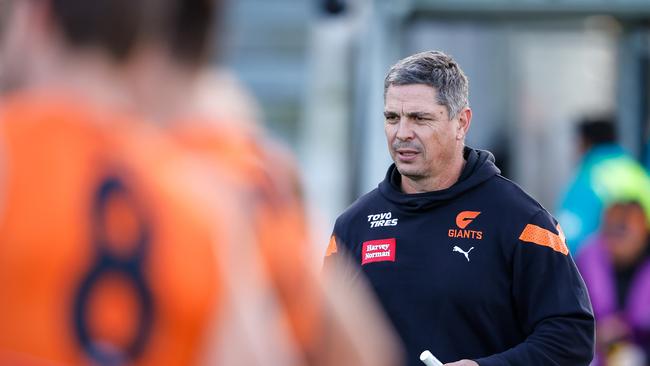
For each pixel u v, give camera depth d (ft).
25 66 12.70
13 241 11.68
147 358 11.78
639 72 82.69
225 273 12.12
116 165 12.12
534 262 36.27
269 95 116.57
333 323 13.15
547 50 83.87
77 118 12.23
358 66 79.82
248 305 12.23
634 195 64.03
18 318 11.57
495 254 36.50
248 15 118.83
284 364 12.55
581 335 36.01
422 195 37.50
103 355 11.66
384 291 37.17
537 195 86.17
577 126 69.92
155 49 12.74
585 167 68.03
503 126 85.56
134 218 12.00
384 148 75.15
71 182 11.94
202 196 12.30
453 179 38.01
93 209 11.91
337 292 13.34
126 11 12.46
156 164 12.28
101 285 11.79
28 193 11.86
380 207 38.52
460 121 38.24
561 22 80.74
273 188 13.07
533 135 85.76
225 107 13.39
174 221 12.06
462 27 79.82
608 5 77.82
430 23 78.48
